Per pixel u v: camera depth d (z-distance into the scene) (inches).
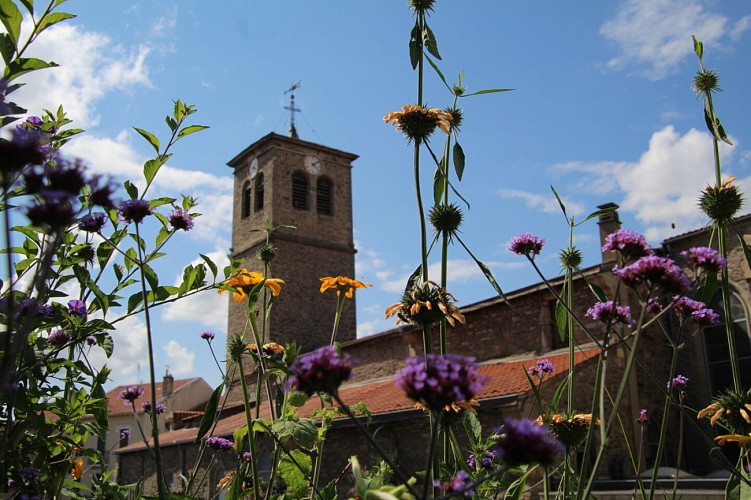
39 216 67.3
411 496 81.6
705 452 724.0
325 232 1614.2
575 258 173.2
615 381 661.3
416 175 157.9
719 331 747.4
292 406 145.1
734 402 134.9
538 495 501.0
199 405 1711.4
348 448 721.0
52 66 114.7
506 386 609.3
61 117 161.0
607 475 607.8
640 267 94.3
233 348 152.8
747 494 114.6
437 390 67.2
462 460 141.6
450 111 179.8
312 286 1539.1
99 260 155.3
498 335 807.7
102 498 163.6
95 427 157.8
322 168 1664.6
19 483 139.6
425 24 176.6
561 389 148.9
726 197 142.6
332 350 75.2
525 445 64.9
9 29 112.6
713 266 112.6
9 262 66.7
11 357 70.1
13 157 65.9
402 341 939.3
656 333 746.8
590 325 695.1
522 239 140.4
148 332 103.9
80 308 151.6
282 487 216.2
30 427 145.9
